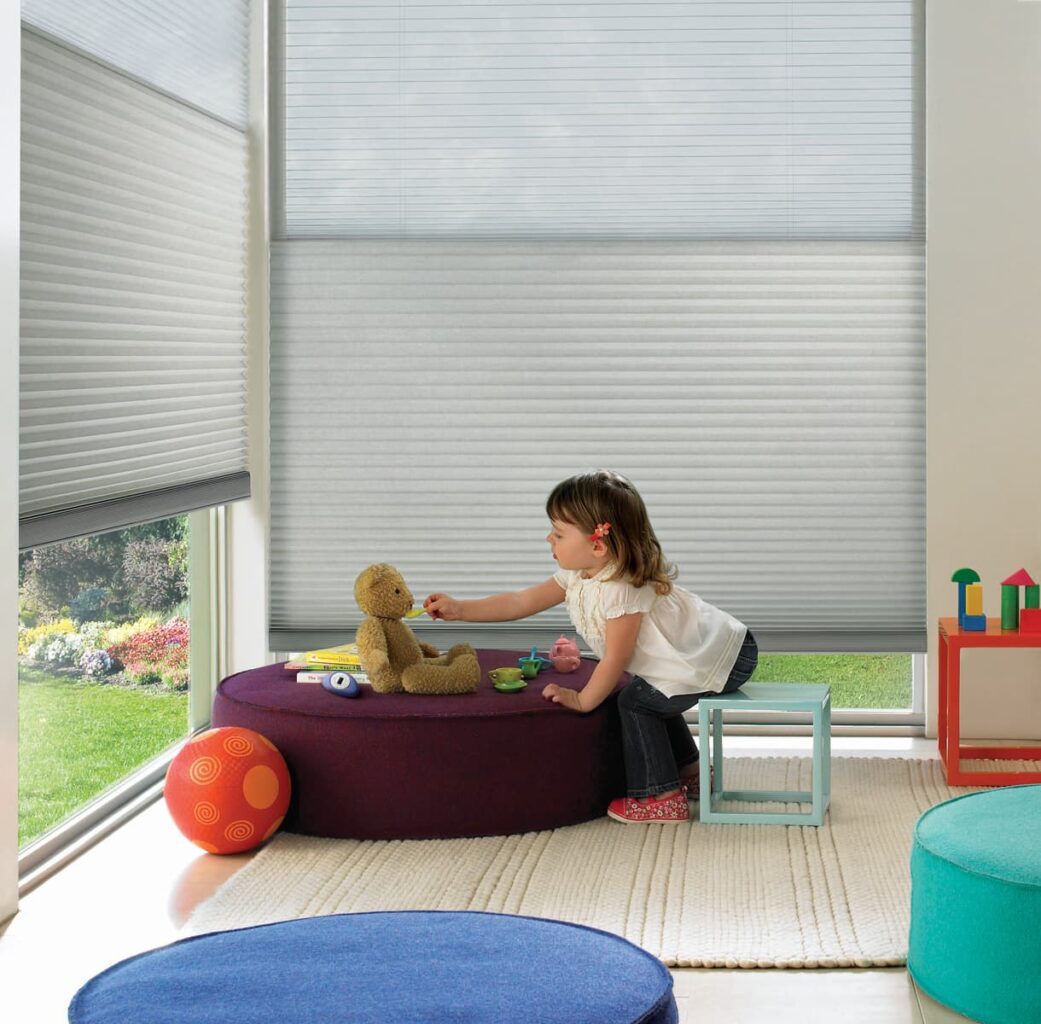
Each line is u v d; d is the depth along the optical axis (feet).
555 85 12.25
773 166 12.20
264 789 9.08
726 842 9.30
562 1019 5.19
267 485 12.56
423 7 12.28
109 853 9.37
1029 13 11.89
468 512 12.45
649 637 9.95
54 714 10.83
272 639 12.67
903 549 12.32
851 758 11.59
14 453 8.10
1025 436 12.07
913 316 12.20
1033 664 12.23
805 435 12.27
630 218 12.27
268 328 12.45
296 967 5.70
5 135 7.85
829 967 7.25
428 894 8.30
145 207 10.37
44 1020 6.81
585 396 12.32
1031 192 11.96
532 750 9.48
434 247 12.34
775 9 12.13
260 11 12.37
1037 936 6.34
